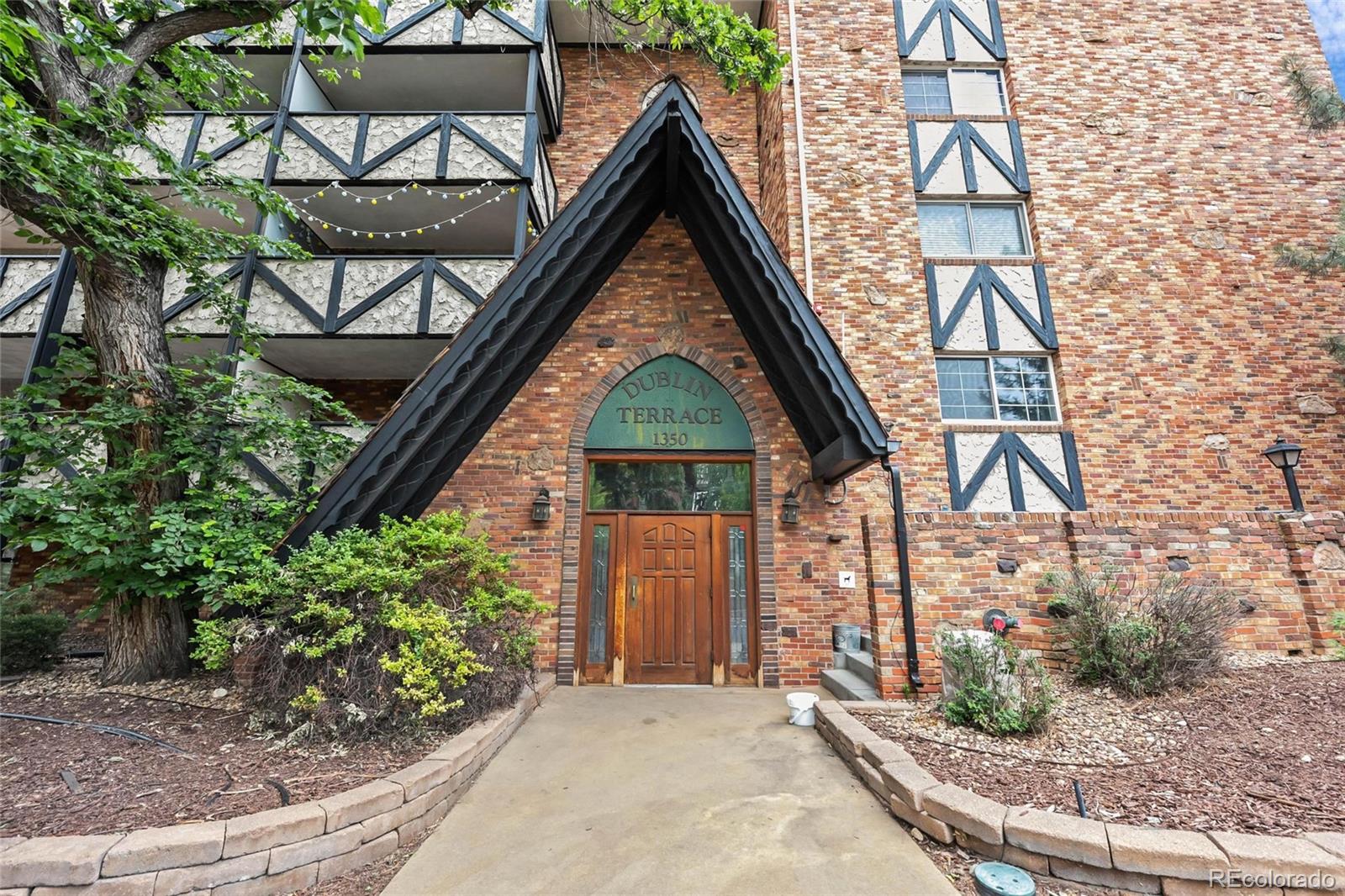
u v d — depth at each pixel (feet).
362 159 25.07
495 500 22.25
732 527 22.99
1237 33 28.94
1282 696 12.93
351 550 15.17
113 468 17.92
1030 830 8.28
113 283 17.80
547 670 20.81
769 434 23.09
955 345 25.16
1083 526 16.92
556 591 21.53
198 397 18.57
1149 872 7.56
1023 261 25.99
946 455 23.81
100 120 16.96
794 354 19.75
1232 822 8.45
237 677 14.88
